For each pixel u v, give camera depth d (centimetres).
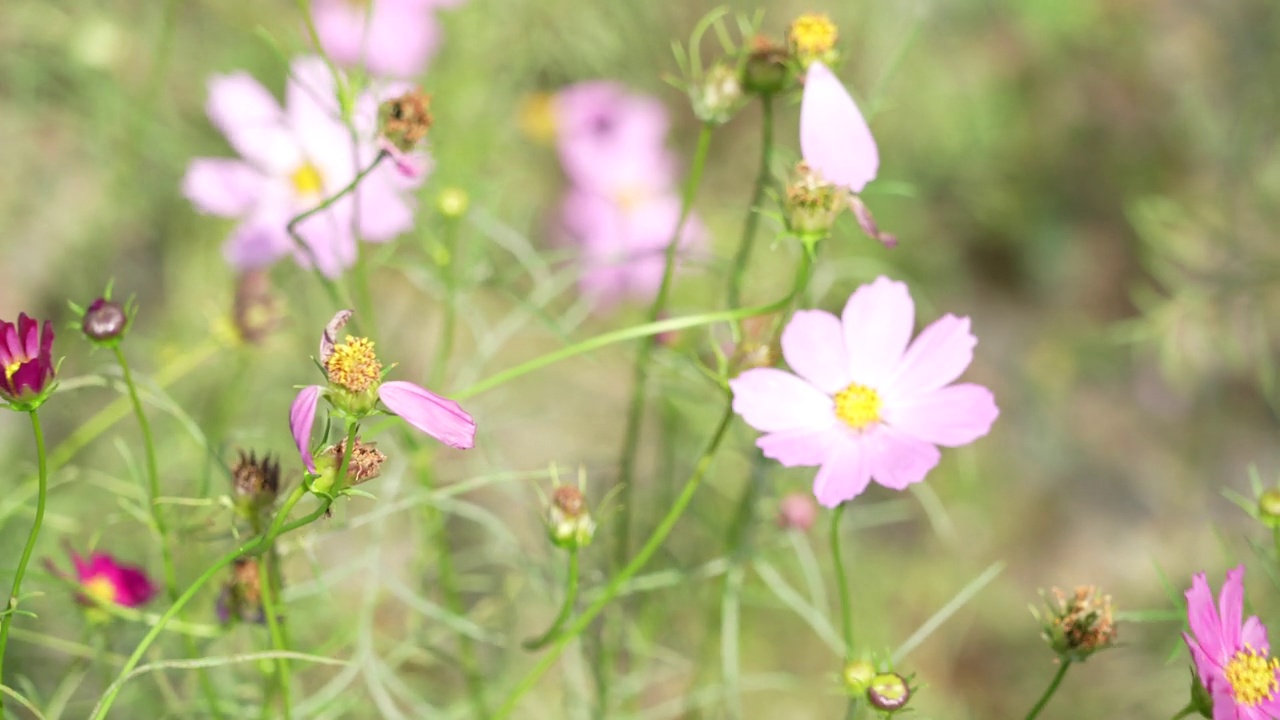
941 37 182
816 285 127
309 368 133
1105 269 179
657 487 130
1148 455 166
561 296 147
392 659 121
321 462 100
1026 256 177
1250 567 153
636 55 166
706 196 165
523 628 132
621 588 118
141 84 145
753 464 117
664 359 118
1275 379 169
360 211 121
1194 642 103
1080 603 106
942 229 177
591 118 155
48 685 123
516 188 153
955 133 177
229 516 119
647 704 132
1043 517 158
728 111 112
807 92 108
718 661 130
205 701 114
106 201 139
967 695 143
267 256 125
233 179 126
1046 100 186
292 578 127
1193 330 168
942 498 153
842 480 107
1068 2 189
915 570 148
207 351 123
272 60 147
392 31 135
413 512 123
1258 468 166
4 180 140
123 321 106
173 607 101
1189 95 188
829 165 108
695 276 141
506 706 108
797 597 119
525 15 153
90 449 132
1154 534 159
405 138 108
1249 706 104
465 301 123
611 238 150
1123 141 186
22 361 100
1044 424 166
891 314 109
